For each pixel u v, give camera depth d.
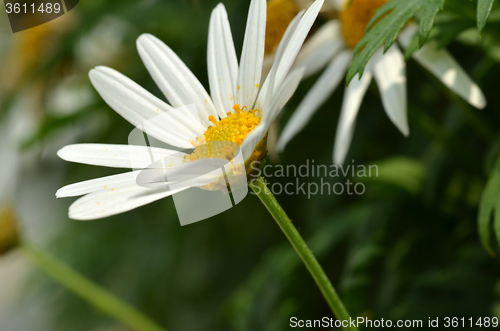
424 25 0.17
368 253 0.23
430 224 0.23
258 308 0.25
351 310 0.23
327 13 0.23
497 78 0.22
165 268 0.38
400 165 0.23
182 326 0.37
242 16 0.27
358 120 0.26
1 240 0.25
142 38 0.18
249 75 0.18
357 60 0.17
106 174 0.38
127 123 0.35
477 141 0.24
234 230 0.36
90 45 0.39
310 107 0.22
